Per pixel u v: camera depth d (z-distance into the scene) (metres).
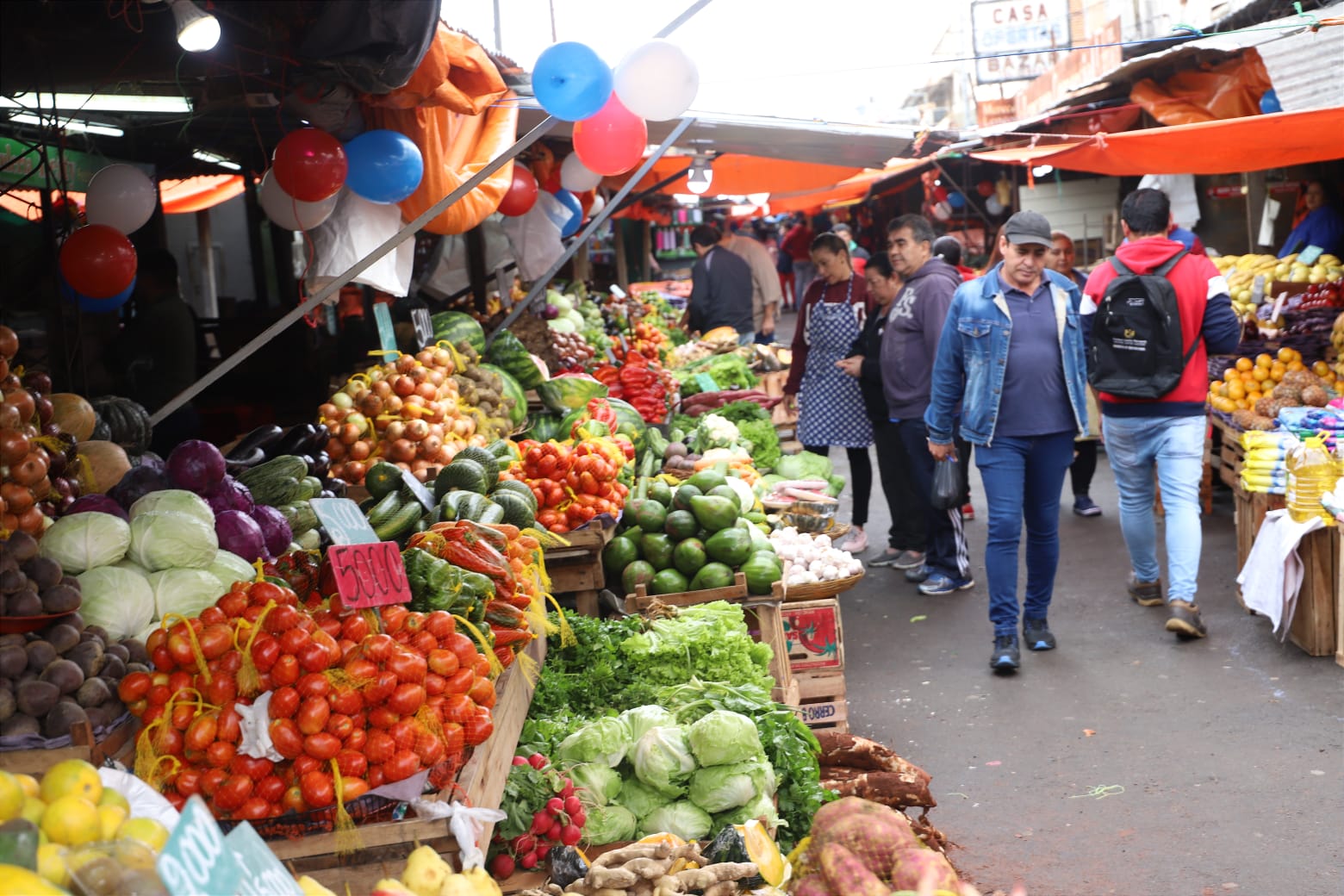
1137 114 10.86
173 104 5.70
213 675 2.69
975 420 6.21
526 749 3.71
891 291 8.02
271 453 4.71
